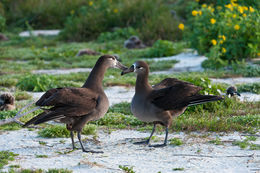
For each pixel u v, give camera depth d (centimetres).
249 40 2067
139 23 3544
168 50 2584
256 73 1889
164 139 1002
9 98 1312
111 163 800
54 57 2659
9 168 764
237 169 755
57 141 988
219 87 1362
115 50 2766
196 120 1114
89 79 924
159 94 920
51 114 828
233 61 2100
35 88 1664
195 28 2442
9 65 2327
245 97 1427
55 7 4284
